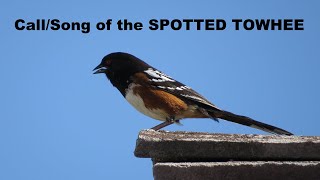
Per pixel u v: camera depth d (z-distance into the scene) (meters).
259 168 3.45
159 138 3.73
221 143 3.67
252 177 3.46
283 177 3.46
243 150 3.67
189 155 3.67
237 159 3.69
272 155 3.67
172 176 3.43
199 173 3.44
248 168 3.46
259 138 3.89
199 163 3.50
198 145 3.67
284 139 3.83
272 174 3.46
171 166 3.43
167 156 3.68
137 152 3.71
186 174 3.43
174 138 3.73
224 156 3.67
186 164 3.45
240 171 3.45
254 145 3.67
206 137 3.85
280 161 3.63
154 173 3.45
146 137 3.76
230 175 3.44
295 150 3.67
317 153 3.66
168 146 3.67
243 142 3.67
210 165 3.45
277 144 3.67
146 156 3.71
